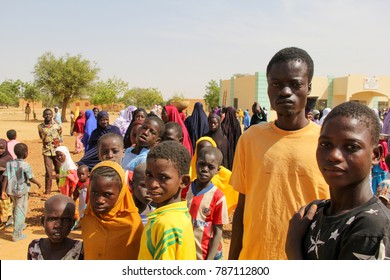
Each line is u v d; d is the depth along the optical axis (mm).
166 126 5699
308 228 1816
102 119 8336
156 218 2473
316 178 2484
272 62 2514
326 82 36188
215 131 7691
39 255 3004
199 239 3787
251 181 2734
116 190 2848
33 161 14242
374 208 1559
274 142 2604
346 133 1575
